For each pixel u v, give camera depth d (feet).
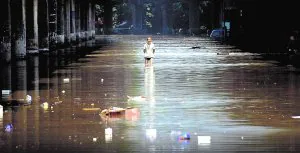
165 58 254.06
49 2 324.39
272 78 171.53
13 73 189.06
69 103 125.39
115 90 145.59
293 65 215.51
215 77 174.60
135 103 124.77
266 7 381.81
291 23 339.98
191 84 157.38
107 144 87.45
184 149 84.17
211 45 373.81
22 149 84.69
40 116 110.11
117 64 223.51
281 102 125.49
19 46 244.42
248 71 193.06
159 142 88.53
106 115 110.63
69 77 176.04
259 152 82.12
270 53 284.61
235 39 420.77
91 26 533.55
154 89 147.33
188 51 307.58
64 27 380.58
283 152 82.12
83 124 102.17
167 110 115.96
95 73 187.93
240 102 125.70
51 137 92.12
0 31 221.25
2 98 133.28
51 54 286.87
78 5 453.17
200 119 106.22
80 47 361.92
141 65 218.38
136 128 98.68
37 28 277.44
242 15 425.69
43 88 150.10
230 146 85.66
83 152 82.94
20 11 243.40
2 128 99.14
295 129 96.99
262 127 98.68
